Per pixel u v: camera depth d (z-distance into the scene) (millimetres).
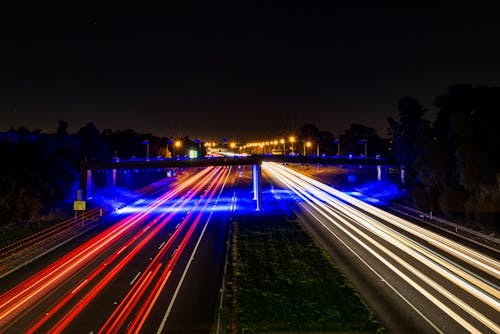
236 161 89625
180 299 34406
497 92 75125
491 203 59344
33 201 72812
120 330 28719
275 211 80750
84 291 36312
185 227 65875
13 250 51031
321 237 57000
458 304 32531
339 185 126312
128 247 52594
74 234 60438
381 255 47062
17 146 86688
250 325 29297
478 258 45594
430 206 79875
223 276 40281
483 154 64312
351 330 28281
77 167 98000
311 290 35812
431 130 85000
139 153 175000
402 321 29578
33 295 35406
